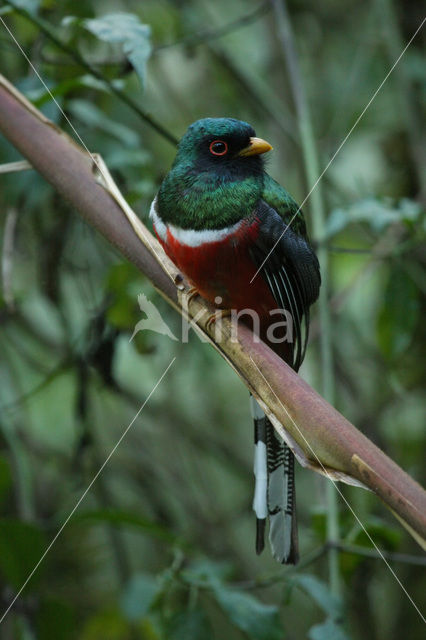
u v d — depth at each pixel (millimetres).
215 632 10453
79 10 8930
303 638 10617
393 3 11570
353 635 9797
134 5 11734
